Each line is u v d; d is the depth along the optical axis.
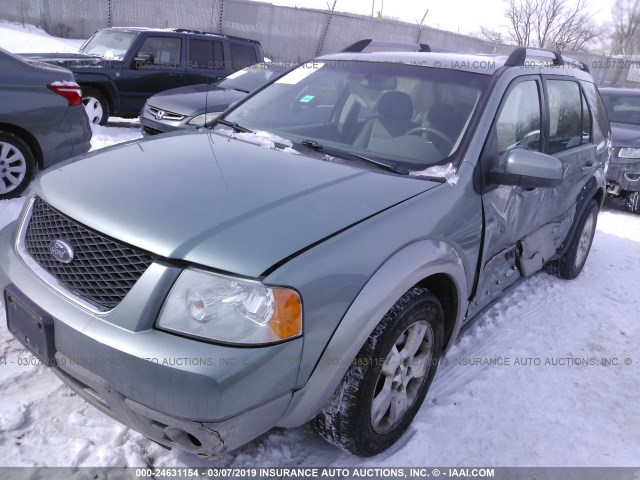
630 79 21.34
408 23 21.38
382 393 2.36
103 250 2.00
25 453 2.29
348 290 2.02
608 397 3.13
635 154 7.40
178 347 1.79
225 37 10.29
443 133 2.86
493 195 2.85
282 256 1.90
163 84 9.40
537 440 2.71
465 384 3.06
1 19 16.02
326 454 2.47
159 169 2.43
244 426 1.87
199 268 1.86
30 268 2.20
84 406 2.59
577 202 4.38
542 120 3.51
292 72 3.68
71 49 14.76
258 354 1.81
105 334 1.87
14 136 4.95
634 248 5.92
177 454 2.38
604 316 4.14
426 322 2.50
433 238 2.40
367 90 3.23
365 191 2.38
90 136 5.62
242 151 2.73
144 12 17.23
